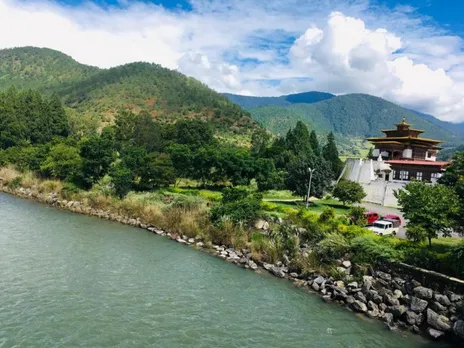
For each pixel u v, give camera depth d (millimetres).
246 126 192375
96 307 22609
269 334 21109
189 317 22359
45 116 107562
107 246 35719
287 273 31078
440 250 29734
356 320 23625
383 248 27672
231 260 34188
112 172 56844
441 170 64875
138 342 19125
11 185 65688
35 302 22641
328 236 31047
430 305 23406
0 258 29828
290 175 53875
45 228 40875
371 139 81312
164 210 46281
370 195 60781
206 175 69188
